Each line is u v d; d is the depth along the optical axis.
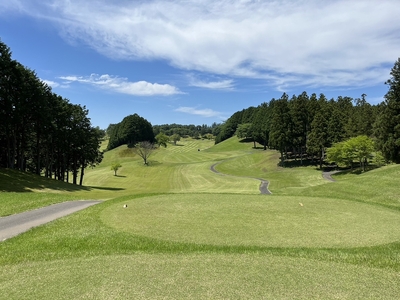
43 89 40.47
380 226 11.81
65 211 16.27
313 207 15.47
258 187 44.28
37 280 6.87
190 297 5.91
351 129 59.50
